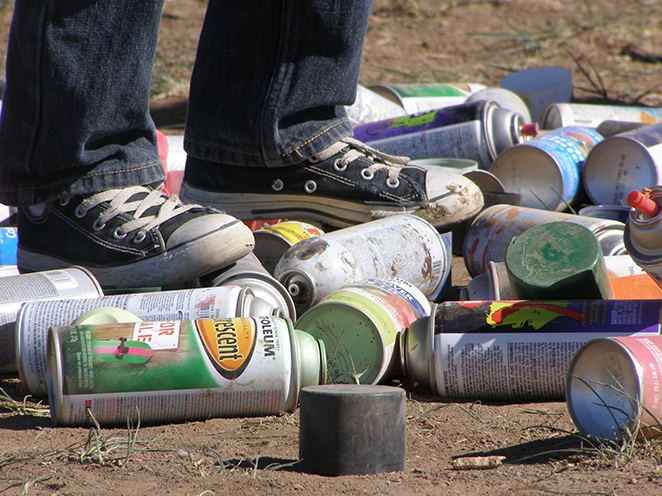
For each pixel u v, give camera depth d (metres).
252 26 12.20
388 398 7.00
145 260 11.14
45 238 11.66
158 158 11.98
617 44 34.62
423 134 17.83
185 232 11.06
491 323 8.98
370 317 9.33
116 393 8.07
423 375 9.34
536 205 16.09
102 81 10.52
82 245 11.38
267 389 8.39
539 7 40.62
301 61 12.31
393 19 38.94
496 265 11.01
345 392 6.98
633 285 10.48
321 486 6.62
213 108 12.91
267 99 12.44
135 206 11.45
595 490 6.41
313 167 13.30
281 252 12.62
